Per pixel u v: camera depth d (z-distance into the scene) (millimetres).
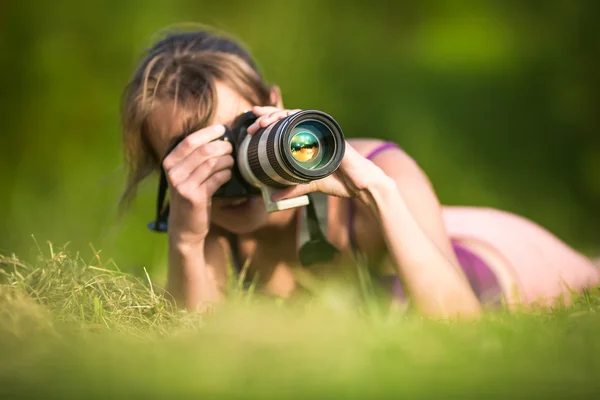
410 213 3365
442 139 12180
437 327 2361
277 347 2092
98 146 12031
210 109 3449
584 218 11812
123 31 12531
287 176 2854
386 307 3393
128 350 2107
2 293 2557
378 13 13492
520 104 12609
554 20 13289
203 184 3379
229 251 3912
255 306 3006
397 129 12430
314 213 3564
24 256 3479
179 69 3547
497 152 12234
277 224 3770
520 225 4844
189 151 3375
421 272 3291
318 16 13242
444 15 13695
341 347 2086
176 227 3480
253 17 13039
